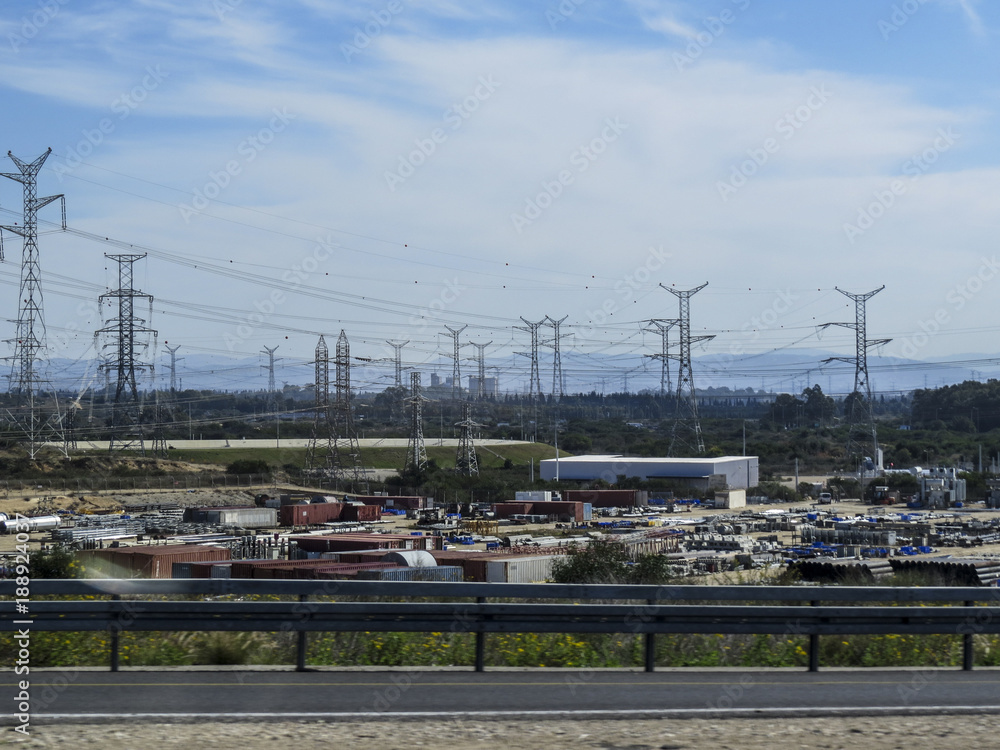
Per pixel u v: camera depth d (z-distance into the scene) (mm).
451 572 39781
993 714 10016
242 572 41375
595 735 8953
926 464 175000
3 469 112000
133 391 130000
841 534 81500
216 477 122750
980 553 72062
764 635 13469
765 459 182000
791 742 8820
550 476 141375
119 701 10039
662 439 192750
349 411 132875
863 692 10992
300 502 108375
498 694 10633
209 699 10180
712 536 82688
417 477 124375
